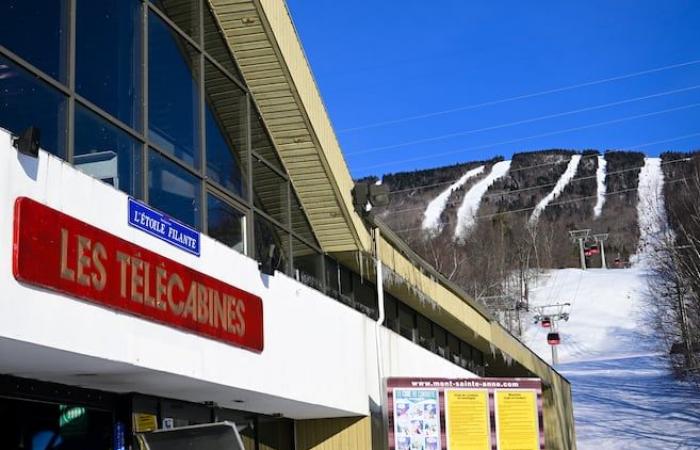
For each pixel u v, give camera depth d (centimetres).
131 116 921
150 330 827
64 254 711
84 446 919
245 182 1180
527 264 12169
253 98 1238
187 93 1058
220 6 1136
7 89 743
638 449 4881
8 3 759
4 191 655
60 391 884
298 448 1393
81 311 729
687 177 7262
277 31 1174
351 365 1359
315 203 1362
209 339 938
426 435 1345
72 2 833
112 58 900
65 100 810
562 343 9025
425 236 13300
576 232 13638
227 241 1105
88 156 835
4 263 648
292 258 1302
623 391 6388
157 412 1013
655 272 8994
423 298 1744
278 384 1094
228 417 1181
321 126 1296
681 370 6662
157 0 1019
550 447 2906
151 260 840
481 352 2416
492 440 1371
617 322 9469
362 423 1374
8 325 645
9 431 848
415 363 1734
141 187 918
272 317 1104
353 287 1536
